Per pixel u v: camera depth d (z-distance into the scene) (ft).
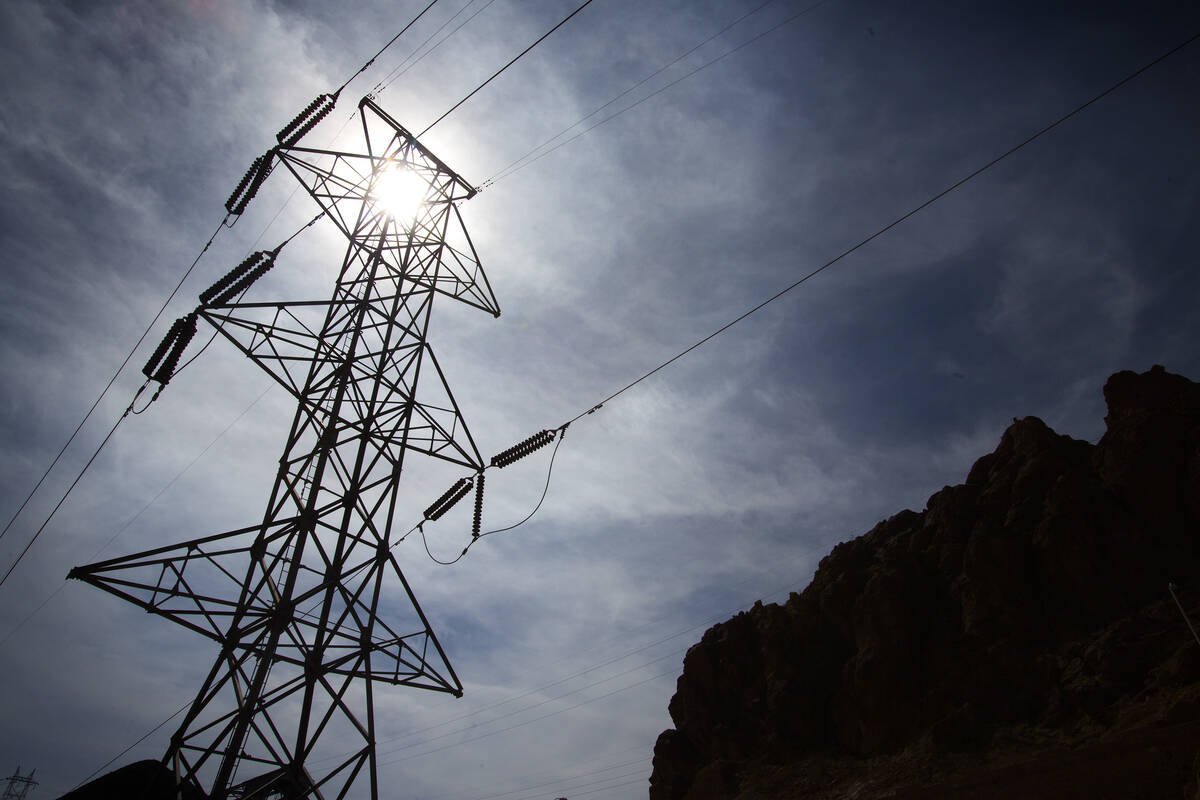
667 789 228.84
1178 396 208.64
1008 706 169.78
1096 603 180.34
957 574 214.28
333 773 59.93
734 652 253.24
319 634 63.62
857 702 200.34
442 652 70.23
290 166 92.32
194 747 55.93
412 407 80.48
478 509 86.07
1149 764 103.65
